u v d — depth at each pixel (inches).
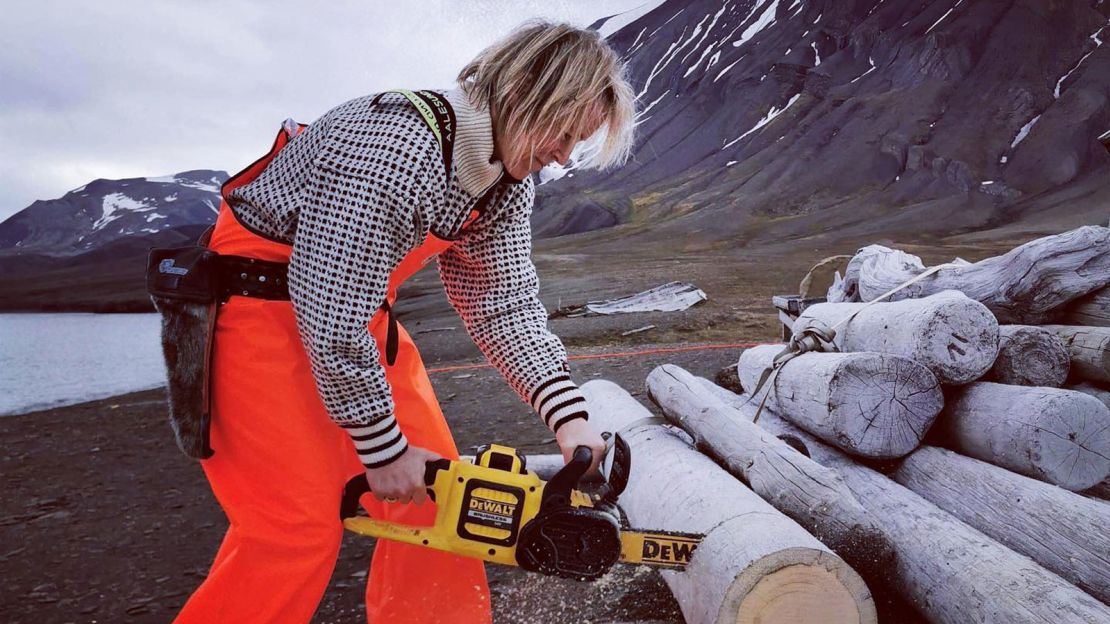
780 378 123.8
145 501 146.6
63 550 120.6
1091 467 96.3
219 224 57.1
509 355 64.0
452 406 226.5
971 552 78.5
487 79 53.6
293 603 56.0
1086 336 119.3
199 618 55.7
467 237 62.7
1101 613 64.6
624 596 91.0
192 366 54.1
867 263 185.8
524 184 62.5
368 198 49.0
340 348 50.4
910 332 111.7
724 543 67.2
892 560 79.0
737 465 92.2
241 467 55.7
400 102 52.1
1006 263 134.3
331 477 57.5
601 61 53.0
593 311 470.6
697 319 418.0
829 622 63.6
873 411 105.7
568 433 61.7
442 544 58.5
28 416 245.4
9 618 96.9
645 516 93.7
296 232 51.6
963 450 111.3
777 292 584.1
